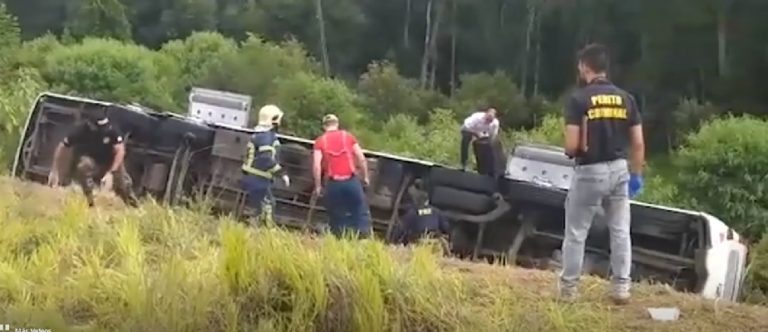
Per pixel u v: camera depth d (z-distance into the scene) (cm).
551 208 1080
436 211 1110
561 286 628
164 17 6109
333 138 971
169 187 1172
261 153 985
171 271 568
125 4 6059
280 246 570
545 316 575
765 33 5019
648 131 5041
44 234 687
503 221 1098
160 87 3281
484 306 600
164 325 528
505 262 1068
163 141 1191
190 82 3675
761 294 1281
